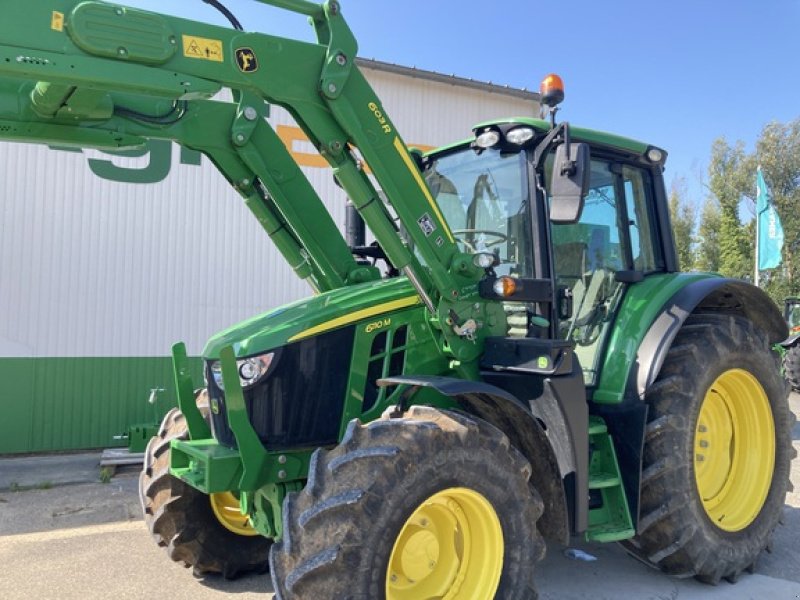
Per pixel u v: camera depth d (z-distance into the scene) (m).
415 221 2.99
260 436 2.93
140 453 6.72
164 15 2.44
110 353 7.39
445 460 2.54
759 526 3.78
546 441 2.85
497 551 2.67
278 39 2.70
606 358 3.62
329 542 2.32
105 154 7.36
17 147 6.99
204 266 7.83
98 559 4.08
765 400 3.94
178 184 7.71
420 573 2.67
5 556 4.13
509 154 3.46
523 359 3.02
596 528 3.25
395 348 3.19
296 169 3.74
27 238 7.04
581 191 2.82
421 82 9.09
